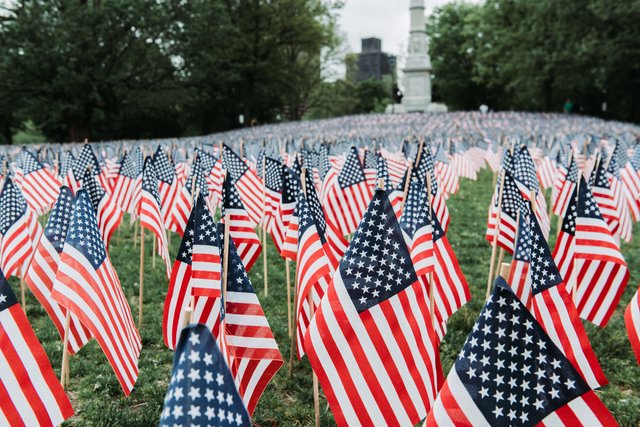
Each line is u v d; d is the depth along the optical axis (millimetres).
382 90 103438
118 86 44938
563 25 46969
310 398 5324
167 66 46719
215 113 60625
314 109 92438
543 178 12742
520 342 3004
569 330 4207
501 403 3018
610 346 6441
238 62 57344
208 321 4355
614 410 5152
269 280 8875
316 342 3762
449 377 3105
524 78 54750
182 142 25484
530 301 3906
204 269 4352
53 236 5219
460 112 48031
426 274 5188
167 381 5664
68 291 4191
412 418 3771
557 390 2971
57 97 44188
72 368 5805
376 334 3773
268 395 5359
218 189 9930
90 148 10070
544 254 4227
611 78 47844
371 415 3727
